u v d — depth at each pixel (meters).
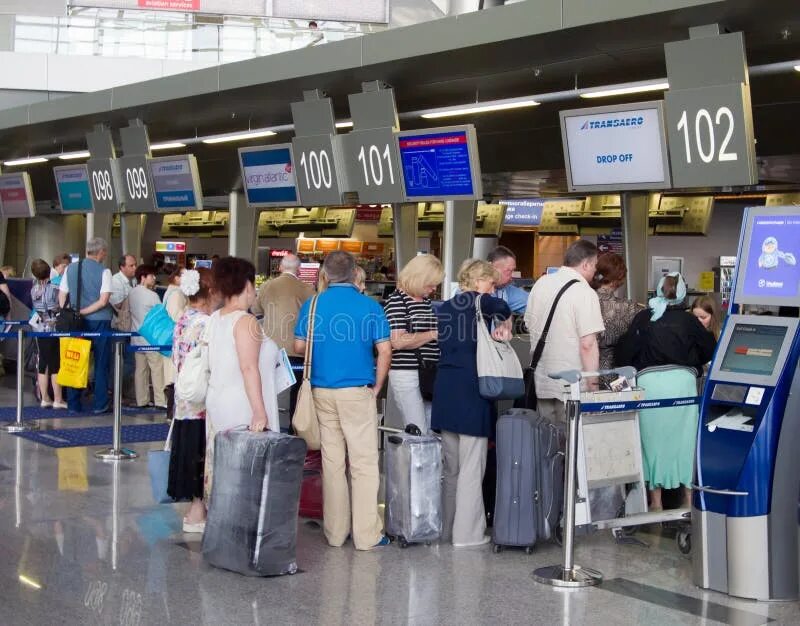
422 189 10.41
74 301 10.74
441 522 5.87
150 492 7.06
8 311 12.94
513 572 5.29
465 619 4.52
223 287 5.50
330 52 10.11
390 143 10.48
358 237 24.80
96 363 10.95
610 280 6.60
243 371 5.33
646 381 6.12
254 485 5.10
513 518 5.60
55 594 4.75
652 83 8.73
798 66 8.65
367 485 5.70
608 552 5.77
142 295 11.30
